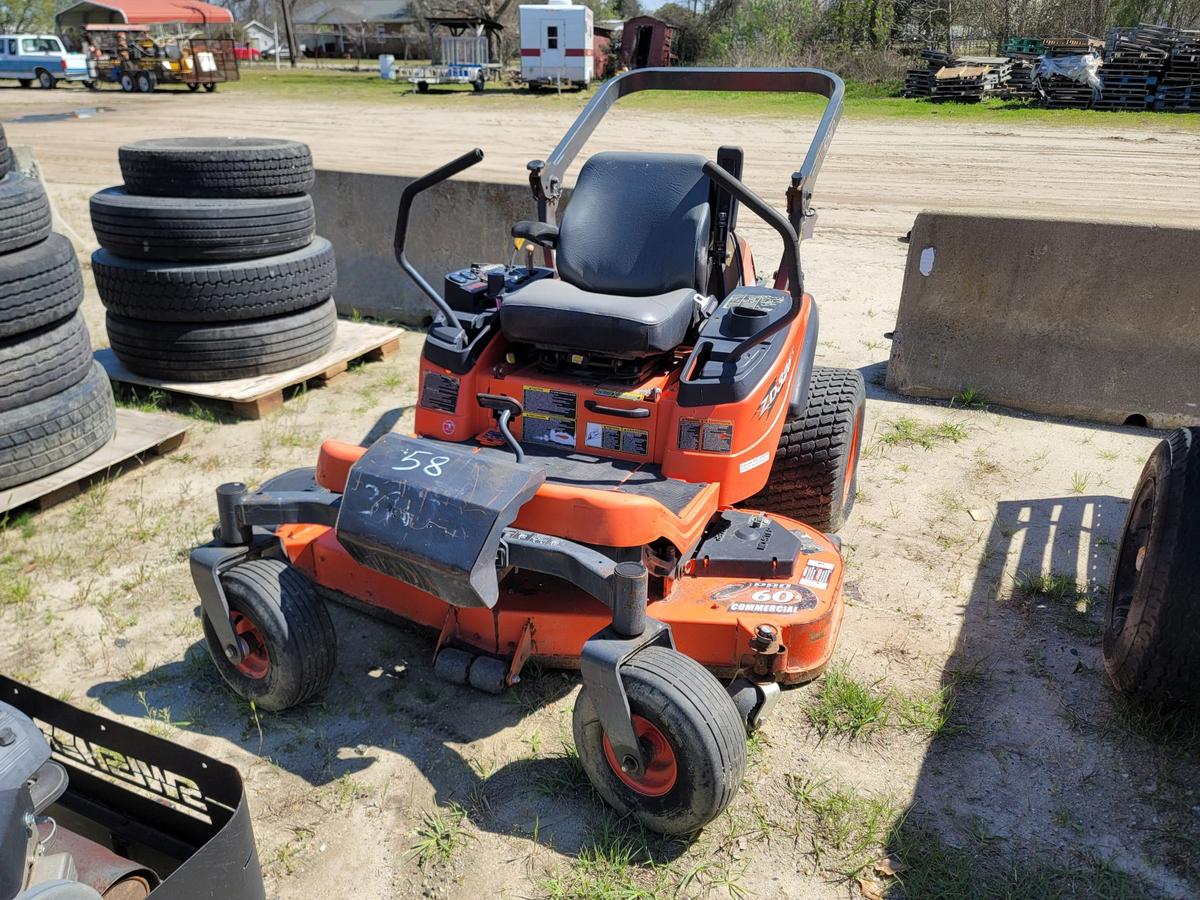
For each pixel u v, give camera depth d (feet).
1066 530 15.58
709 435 11.56
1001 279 19.54
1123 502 16.46
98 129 70.38
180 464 18.19
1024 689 11.95
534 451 12.51
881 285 28.96
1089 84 69.05
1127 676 10.82
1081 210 37.78
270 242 20.15
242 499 10.73
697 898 9.14
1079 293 19.04
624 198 13.16
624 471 11.96
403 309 25.89
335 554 12.51
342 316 26.76
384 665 12.60
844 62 95.14
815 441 14.16
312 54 201.87
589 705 9.41
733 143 57.98
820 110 75.66
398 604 12.28
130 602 13.98
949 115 68.69
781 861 9.55
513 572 12.36
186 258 19.45
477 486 9.95
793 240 10.78
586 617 11.20
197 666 12.50
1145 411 19.26
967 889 9.16
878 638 12.98
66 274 16.52
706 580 11.80
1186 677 10.33
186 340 19.95
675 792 9.09
